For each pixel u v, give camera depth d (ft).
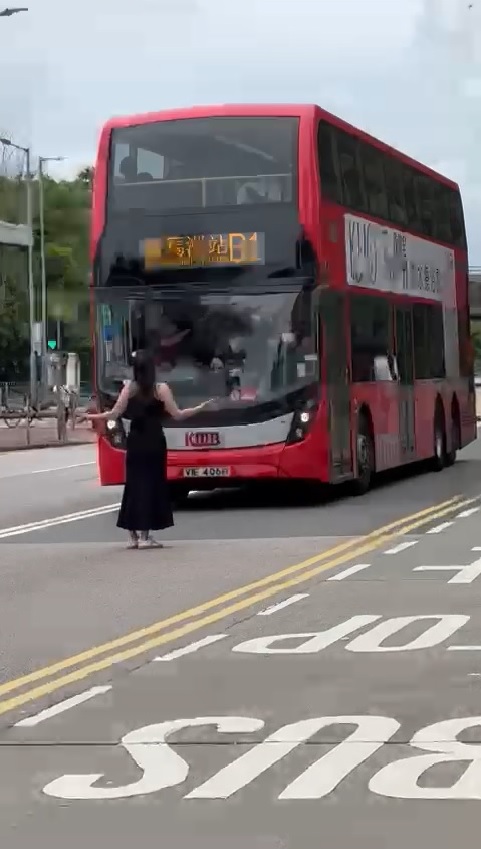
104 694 27.02
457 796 19.84
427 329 86.89
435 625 33.94
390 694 26.48
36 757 22.41
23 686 27.94
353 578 42.42
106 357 64.90
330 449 65.10
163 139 65.10
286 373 63.72
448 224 94.58
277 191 64.03
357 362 70.13
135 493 51.83
